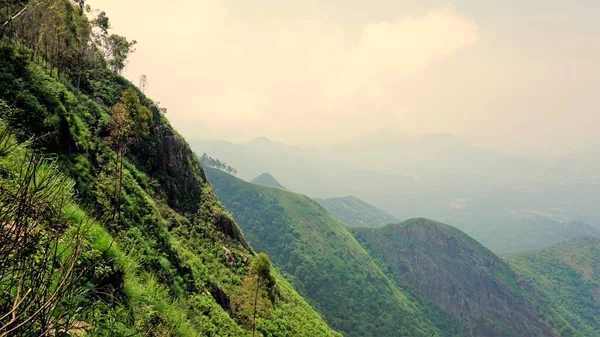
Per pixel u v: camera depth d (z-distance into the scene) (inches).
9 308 111.2
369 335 6806.1
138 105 1530.5
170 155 2416.3
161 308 361.4
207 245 2219.5
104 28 2733.8
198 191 2659.9
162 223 1471.5
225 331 1240.2
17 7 1242.0
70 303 133.3
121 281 287.4
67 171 843.4
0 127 239.5
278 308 2348.7
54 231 178.5
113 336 208.8
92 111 1560.0
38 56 1802.4
